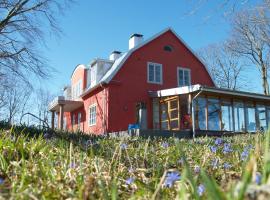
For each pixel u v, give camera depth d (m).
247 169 0.96
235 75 41.31
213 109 20.19
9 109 42.25
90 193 1.69
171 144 5.41
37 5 18.70
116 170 2.68
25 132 6.57
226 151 3.98
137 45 24.09
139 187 2.08
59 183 2.07
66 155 3.15
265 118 22.56
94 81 25.83
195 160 3.29
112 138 6.41
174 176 1.55
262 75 34.31
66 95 34.84
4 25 18.14
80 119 27.83
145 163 3.17
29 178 2.15
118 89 22.89
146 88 23.64
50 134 7.03
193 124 18.17
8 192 1.80
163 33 25.09
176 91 20.53
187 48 25.78
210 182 0.95
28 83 19.34
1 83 20.08
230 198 0.89
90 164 2.75
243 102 21.69
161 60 24.64
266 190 0.88
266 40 30.66
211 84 26.11
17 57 18.45
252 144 4.89
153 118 22.94
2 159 2.53
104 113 22.77
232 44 34.09
